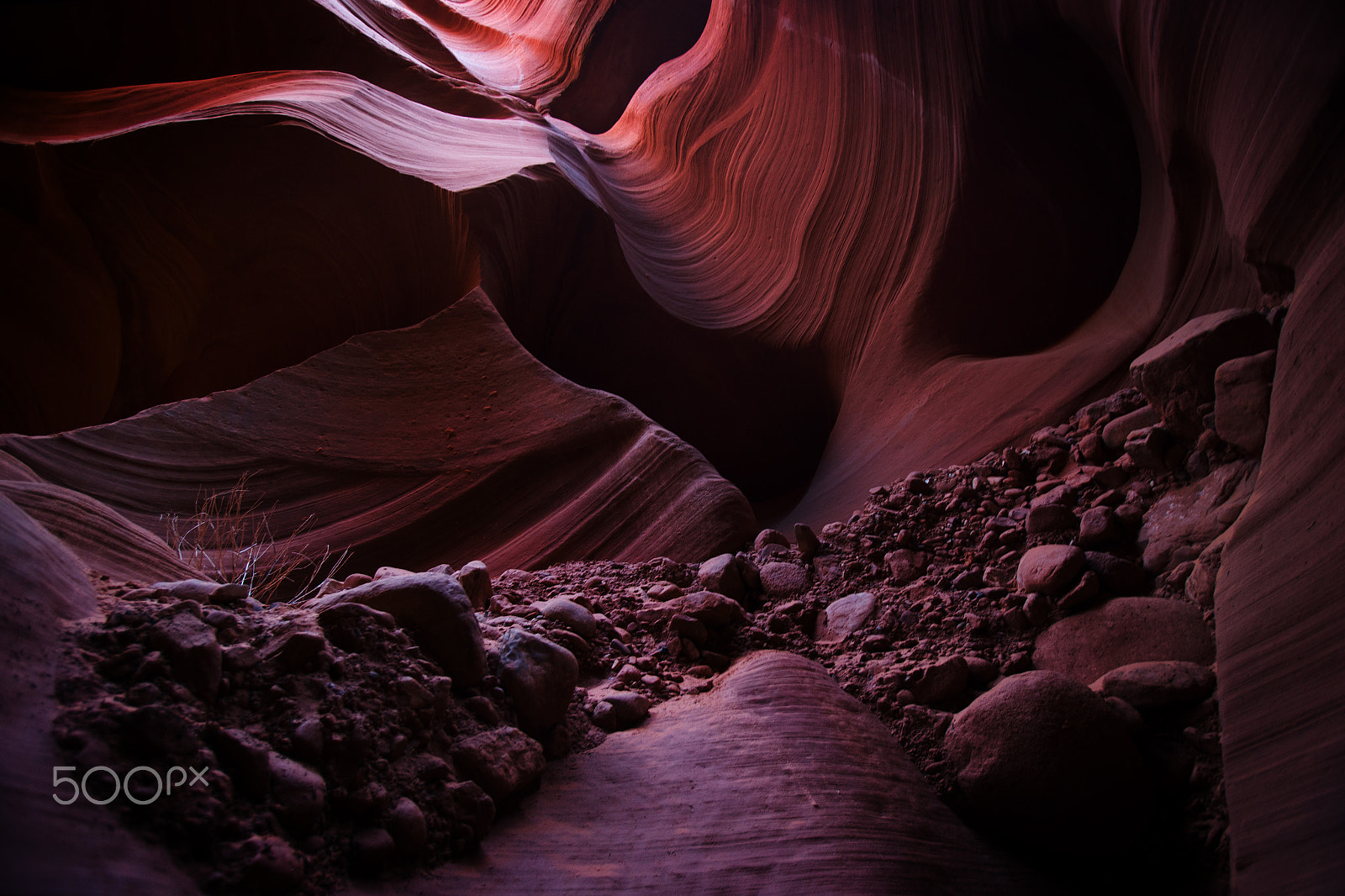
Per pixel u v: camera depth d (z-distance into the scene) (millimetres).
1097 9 5891
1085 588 3363
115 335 8055
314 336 8398
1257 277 3781
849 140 9203
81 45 8992
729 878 2096
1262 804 2096
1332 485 2338
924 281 8094
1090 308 7277
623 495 5668
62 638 1700
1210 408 3648
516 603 3818
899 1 8336
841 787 2523
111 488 4855
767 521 8492
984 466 5117
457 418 6043
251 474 5367
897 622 3641
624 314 9625
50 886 1209
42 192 7078
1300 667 2178
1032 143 7480
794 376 9688
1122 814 2467
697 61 12320
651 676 3076
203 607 2016
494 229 7445
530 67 16594
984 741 2643
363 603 2299
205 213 7430
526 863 1937
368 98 8133
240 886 1472
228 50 9344
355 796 1761
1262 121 3414
